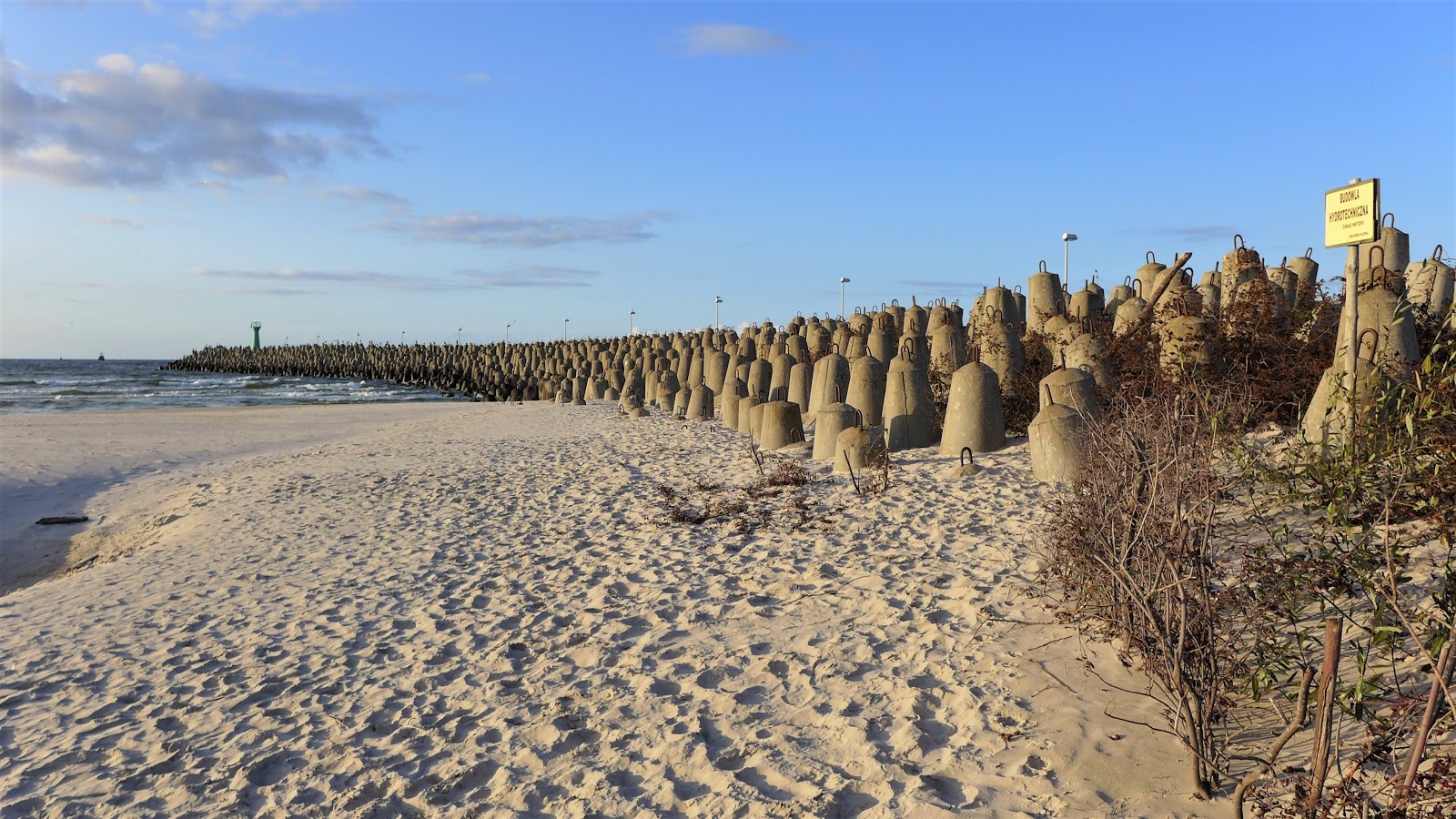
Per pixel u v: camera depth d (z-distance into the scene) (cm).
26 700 625
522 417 2988
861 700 515
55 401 4519
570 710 540
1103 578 481
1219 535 505
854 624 644
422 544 1046
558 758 477
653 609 729
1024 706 474
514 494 1355
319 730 539
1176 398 462
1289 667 412
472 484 1473
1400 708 326
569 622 716
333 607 805
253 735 533
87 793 473
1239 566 499
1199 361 984
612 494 1277
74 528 1405
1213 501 392
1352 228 614
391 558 988
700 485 1261
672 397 2747
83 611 855
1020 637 568
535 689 579
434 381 6750
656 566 862
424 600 812
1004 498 940
